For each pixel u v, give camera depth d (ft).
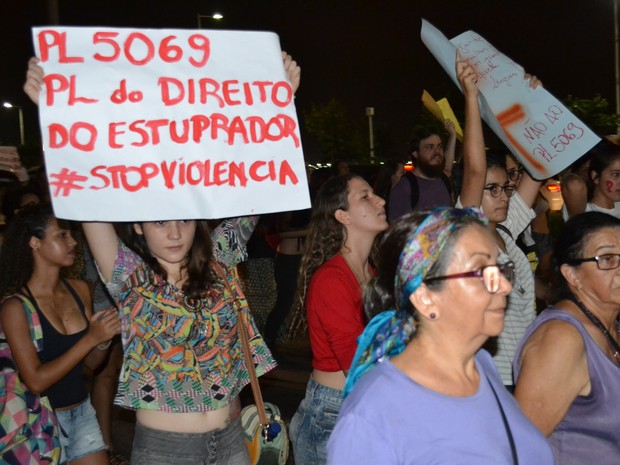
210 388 10.86
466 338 7.36
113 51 11.02
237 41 11.59
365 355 7.82
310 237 12.96
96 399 18.49
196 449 10.78
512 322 13.50
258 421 12.60
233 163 11.34
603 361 9.40
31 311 13.04
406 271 7.35
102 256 11.07
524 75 15.38
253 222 12.37
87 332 13.34
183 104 11.17
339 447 7.17
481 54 15.60
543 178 15.01
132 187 10.83
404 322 7.61
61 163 10.68
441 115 28.25
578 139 14.79
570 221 10.14
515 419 7.60
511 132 15.21
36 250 13.38
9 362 12.55
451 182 26.11
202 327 10.77
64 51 10.84
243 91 11.50
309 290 12.22
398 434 7.06
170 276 11.03
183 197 10.99
